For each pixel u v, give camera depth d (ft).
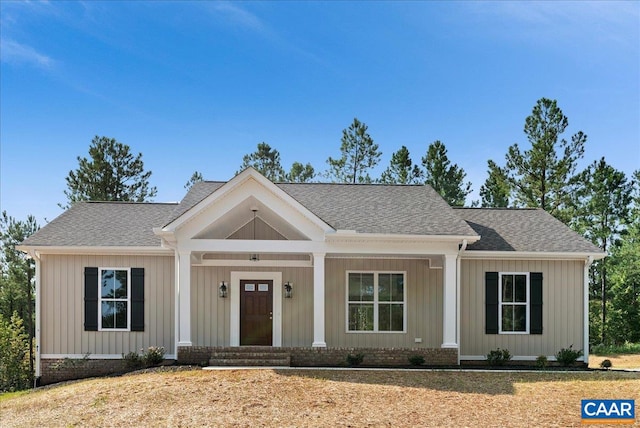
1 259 115.55
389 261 60.08
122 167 113.70
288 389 42.24
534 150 106.52
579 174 106.32
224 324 59.31
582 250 57.93
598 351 89.30
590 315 123.34
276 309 59.72
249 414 36.32
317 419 35.32
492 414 36.63
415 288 59.82
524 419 35.63
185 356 52.65
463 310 58.23
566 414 36.70
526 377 48.14
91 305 57.26
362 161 132.98
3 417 39.63
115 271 58.03
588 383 45.80
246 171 51.34
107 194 112.57
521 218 67.26
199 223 52.49
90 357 56.95
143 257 58.08
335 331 59.21
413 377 47.29
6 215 115.34
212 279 59.67
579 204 112.47
